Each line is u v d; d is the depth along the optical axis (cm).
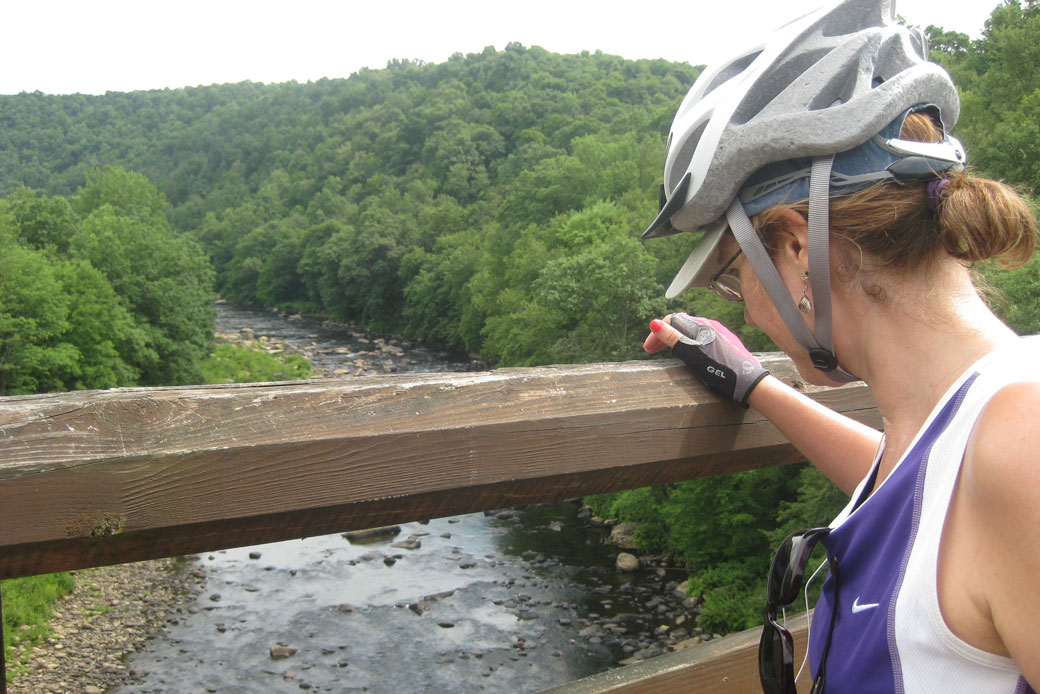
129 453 91
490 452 112
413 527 1964
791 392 125
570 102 10875
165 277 3803
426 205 9406
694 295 2683
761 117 80
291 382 104
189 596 1552
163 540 97
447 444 109
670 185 98
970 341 70
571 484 123
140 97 19700
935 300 73
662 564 1788
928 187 72
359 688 1208
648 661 133
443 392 111
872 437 116
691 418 130
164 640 1375
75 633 1408
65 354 2806
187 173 15175
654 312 2802
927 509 65
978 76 3509
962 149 79
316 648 1337
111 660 1312
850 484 116
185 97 19675
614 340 2953
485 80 13875
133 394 94
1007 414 58
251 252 9488
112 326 3150
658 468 131
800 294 81
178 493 94
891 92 73
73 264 3425
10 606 1447
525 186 6059
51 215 4106
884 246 73
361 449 103
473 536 1917
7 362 2720
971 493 60
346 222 9438
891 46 81
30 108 18225
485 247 5716
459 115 12062
